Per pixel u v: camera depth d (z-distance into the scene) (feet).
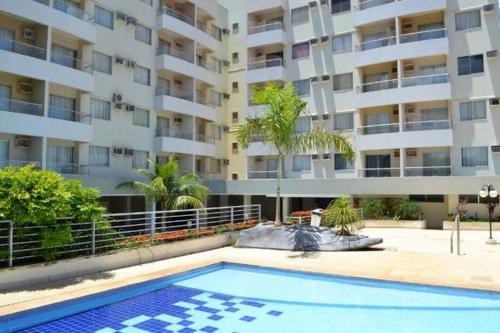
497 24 80.07
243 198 107.24
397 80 85.20
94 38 74.54
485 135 79.87
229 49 114.21
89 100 75.82
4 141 64.80
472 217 77.46
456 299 26.99
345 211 48.08
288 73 100.17
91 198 35.22
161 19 89.92
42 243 30.48
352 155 47.78
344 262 36.99
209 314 25.02
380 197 86.33
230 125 112.37
